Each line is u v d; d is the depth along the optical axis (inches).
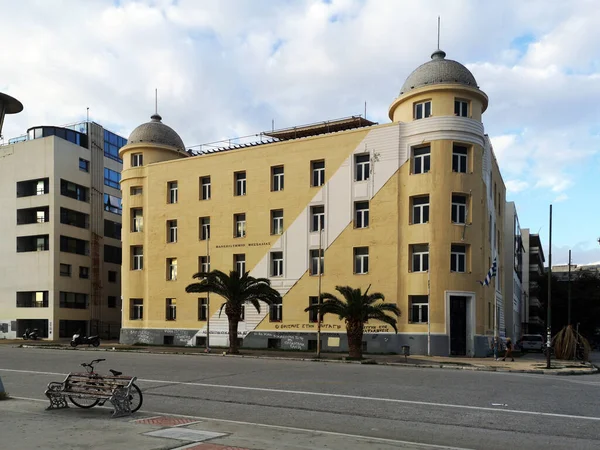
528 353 1674.5
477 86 1316.4
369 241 1318.9
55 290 1963.6
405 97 1325.0
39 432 335.3
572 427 390.6
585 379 781.9
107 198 2292.1
